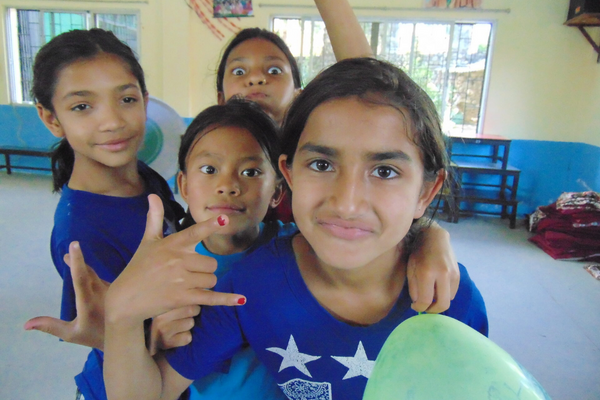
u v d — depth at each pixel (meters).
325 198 0.50
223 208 0.84
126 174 0.99
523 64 4.50
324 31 4.84
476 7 4.46
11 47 5.48
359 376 0.59
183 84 5.08
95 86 0.86
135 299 0.49
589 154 4.23
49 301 2.42
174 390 0.62
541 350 2.13
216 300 0.49
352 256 0.51
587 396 1.81
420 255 0.61
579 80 4.44
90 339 0.57
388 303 0.61
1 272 2.76
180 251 0.49
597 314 2.51
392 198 0.50
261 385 0.73
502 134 4.67
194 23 4.98
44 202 4.45
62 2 5.20
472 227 4.29
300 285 0.60
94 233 0.86
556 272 3.14
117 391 0.54
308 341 0.60
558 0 4.32
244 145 0.84
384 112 0.49
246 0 4.83
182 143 0.95
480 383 0.41
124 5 5.09
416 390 0.42
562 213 3.65
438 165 0.58
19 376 1.79
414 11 4.58
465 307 0.61
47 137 5.64
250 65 1.21
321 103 0.50
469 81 4.70
